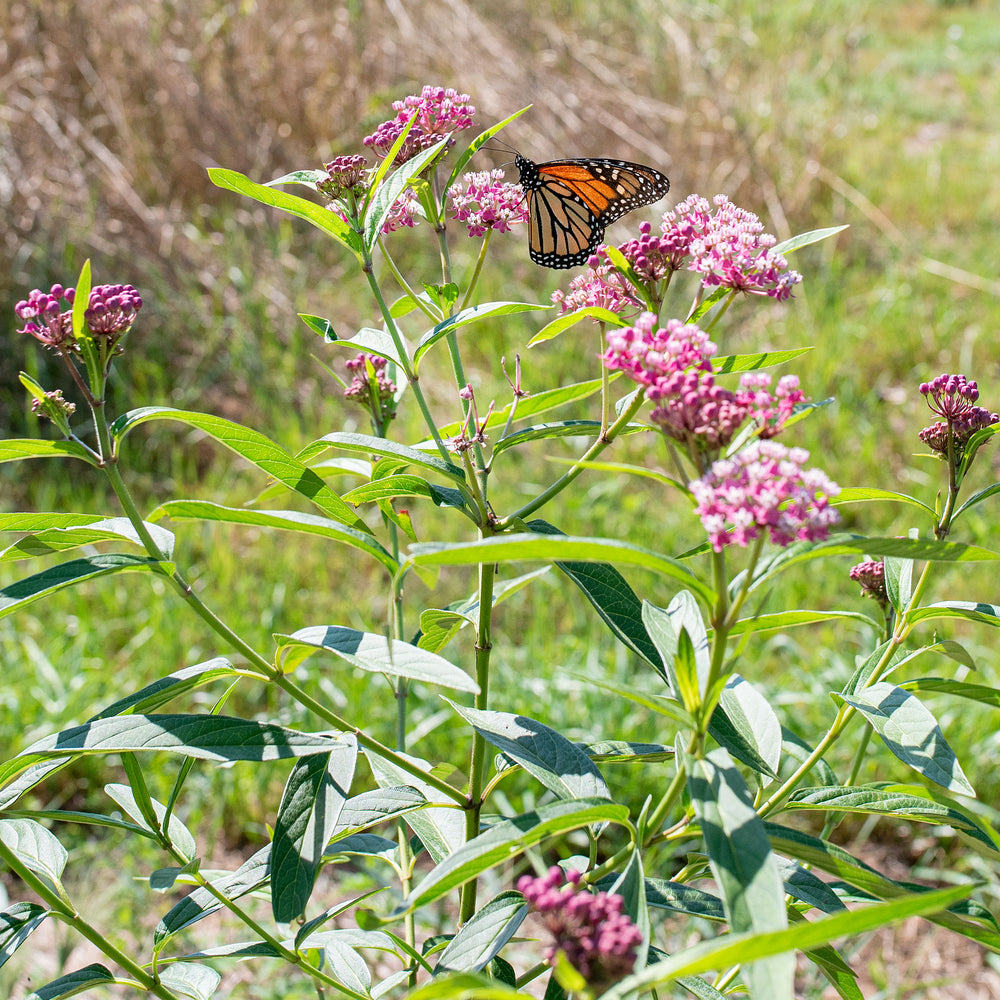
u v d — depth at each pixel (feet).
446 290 6.64
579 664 15.02
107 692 14.56
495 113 28.68
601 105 30.76
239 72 27.84
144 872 12.66
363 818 5.58
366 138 6.63
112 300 5.24
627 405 6.06
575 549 3.75
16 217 22.88
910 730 5.03
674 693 4.88
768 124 31.73
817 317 26.11
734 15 36.35
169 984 5.96
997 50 54.85
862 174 35.55
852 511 19.80
